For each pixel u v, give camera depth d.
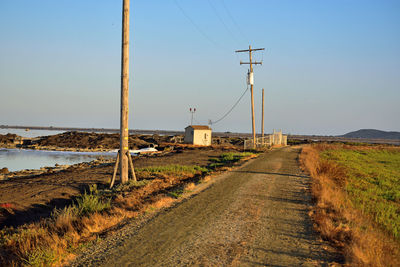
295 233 6.68
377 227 7.73
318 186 11.80
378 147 55.72
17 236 6.78
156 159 27.23
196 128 52.00
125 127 12.94
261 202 9.70
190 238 6.35
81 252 5.70
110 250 5.75
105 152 58.97
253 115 37.78
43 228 7.44
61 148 65.25
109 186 14.00
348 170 23.02
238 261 5.19
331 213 8.16
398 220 9.53
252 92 37.53
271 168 18.55
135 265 5.07
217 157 28.70
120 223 7.57
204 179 14.34
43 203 11.89
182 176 15.97
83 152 58.47
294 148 41.22
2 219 9.73
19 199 12.16
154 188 12.41
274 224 7.36
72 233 6.59
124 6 12.24
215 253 5.54
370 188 16.50
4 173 25.69
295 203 9.59
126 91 12.68
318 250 5.67
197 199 10.12
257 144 39.88
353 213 8.34
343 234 6.36
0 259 5.57
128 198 10.17
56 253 5.51
